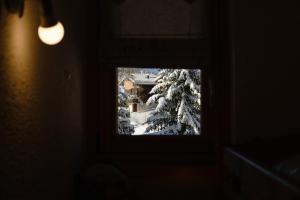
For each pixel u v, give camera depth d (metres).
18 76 1.29
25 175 1.35
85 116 2.40
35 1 1.48
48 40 1.33
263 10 2.30
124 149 2.47
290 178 1.12
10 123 1.21
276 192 1.14
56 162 1.76
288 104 2.28
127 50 2.39
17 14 1.27
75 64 2.16
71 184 2.04
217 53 2.40
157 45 2.39
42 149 1.55
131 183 2.14
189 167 2.33
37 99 1.50
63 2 1.92
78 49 2.25
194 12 2.42
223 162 2.27
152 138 2.47
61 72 1.87
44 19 1.30
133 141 2.47
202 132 2.46
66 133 1.95
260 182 1.35
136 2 2.44
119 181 1.93
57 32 1.32
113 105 2.48
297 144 2.14
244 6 2.30
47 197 1.62
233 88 2.31
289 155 2.06
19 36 1.30
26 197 1.36
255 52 2.29
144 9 2.44
